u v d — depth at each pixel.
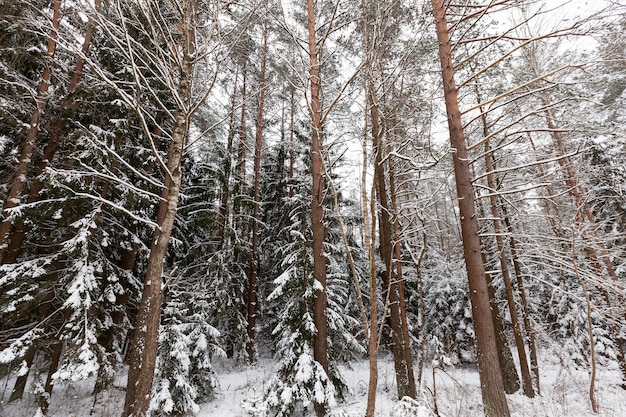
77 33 9.62
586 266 9.96
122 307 9.88
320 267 8.29
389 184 10.77
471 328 15.48
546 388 11.57
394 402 8.96
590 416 8.82
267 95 15.21
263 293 16.92
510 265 14.59
